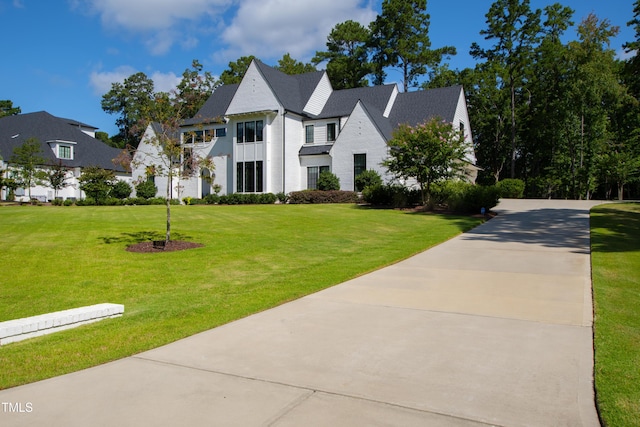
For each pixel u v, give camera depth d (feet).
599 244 41.73
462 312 21.81
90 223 60.75
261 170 113.91
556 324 19.77
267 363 15.69
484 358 15.92
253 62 115.14
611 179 135.64
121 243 45.39
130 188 132.05
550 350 16.63
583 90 130.72
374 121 101.96
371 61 180.24
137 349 17.34
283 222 62.95
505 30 146.92
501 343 17.44
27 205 111.75
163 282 30.19
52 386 14.06
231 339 18.33
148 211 80.94
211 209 85.20
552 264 33.83
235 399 12.98
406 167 79.77
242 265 35.50
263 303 23.90
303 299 24.68
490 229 54.70
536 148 161.79
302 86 122.72
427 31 175.83
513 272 31.19
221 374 14.80
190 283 29.89
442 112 111.14
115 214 74.74
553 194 157.89
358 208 83.10
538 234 50.06
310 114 118.11
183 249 42.34
